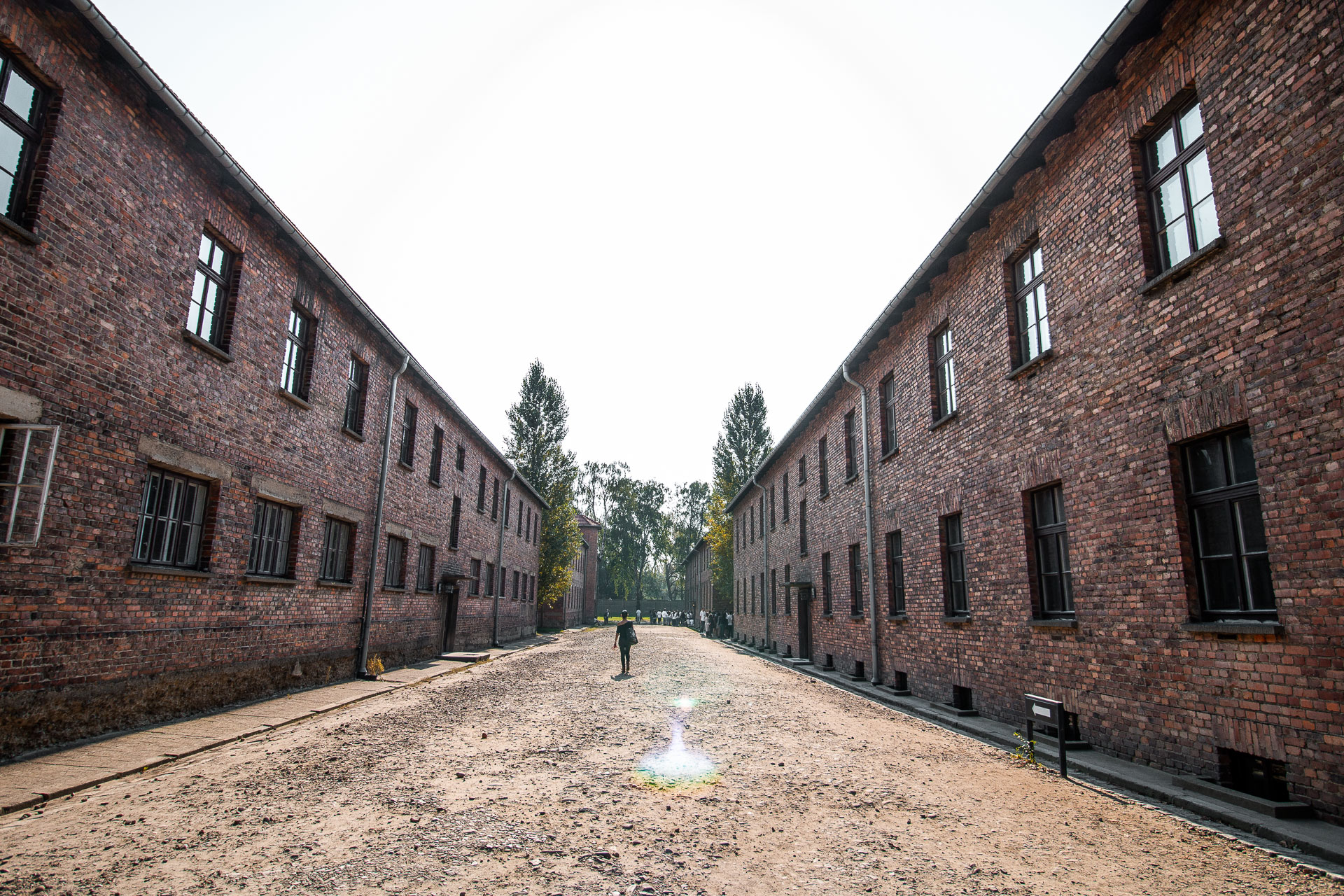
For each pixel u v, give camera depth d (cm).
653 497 8769
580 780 629
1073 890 393
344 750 755
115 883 380
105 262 766
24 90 684
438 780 623
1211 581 643
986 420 1063
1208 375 634
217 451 973
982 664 1049
